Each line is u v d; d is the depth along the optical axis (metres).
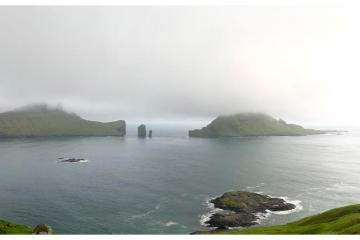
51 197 130.75
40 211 111.81
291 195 136.38
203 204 120.56
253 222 100.62
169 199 127.81
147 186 151.62
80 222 100.19
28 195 133.88
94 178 171.88
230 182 161.88
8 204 120.31
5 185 152.62
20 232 65.88
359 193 140.75
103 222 100.19
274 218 104.75
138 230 93.06
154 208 115.44
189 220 102.50
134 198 129.25
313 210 114.19
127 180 166.25
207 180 166.50
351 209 74.25
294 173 189.75
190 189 145.50
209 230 93.81
